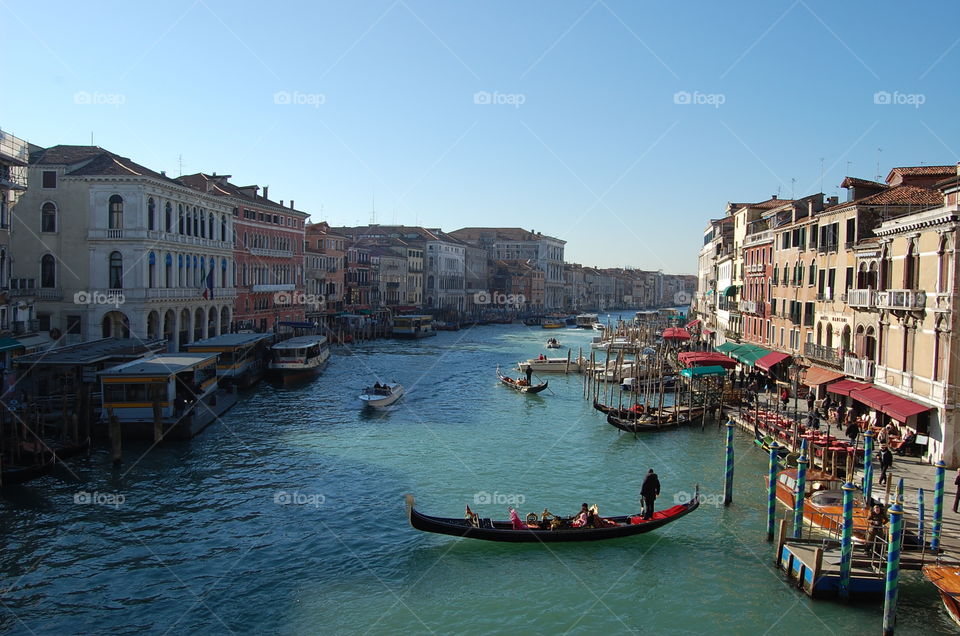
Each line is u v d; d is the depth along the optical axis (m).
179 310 45.91
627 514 22.14
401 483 24.81
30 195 40.84
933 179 31.94
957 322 21.89
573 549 19.31
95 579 17.16
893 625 14.78
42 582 16.94
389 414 36.62
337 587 17.08
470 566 18.28
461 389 45.69
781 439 27.22
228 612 15.80
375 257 96.38
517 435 32.38
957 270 21.78
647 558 18.73
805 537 18.81
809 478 20.70
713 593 16.84
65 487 23.23
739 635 15.05
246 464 26.50
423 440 31.06
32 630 14.91
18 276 40.81
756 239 46.41
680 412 35.12
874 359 27.67
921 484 21.06
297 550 19.05
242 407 37.56
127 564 17.97
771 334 42.12
